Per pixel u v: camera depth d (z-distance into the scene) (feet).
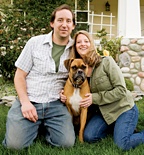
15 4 25.34
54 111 11.02
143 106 17.63
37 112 10.91
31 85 11.18
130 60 22.93
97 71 11.40
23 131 10.36
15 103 11.27
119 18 24.79
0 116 14.87
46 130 11.60
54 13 11.32
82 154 10.09
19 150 10.36
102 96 11.24
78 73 10.84
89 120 12.23
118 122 11.02
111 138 11.64
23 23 23.97
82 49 11.38
